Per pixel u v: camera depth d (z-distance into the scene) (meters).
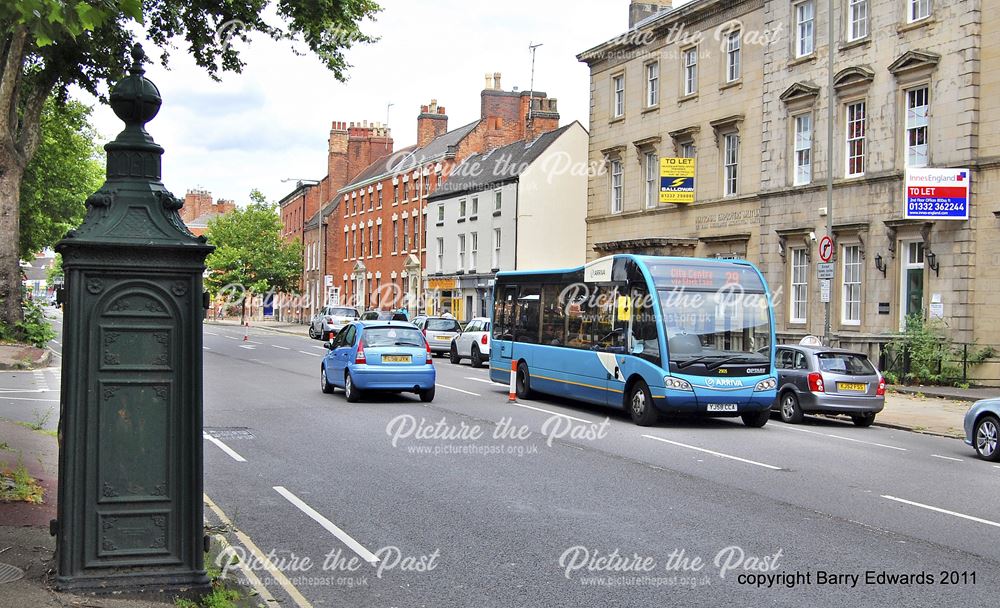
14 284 28.48
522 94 55.41
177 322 5.62
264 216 76.94
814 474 11.66
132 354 5.55
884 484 11.09
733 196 33.50
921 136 26.30
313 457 12.16
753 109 32.78
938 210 24.45
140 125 5.71
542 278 21.27
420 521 8.56
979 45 24.64
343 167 77.19
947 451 14.75
